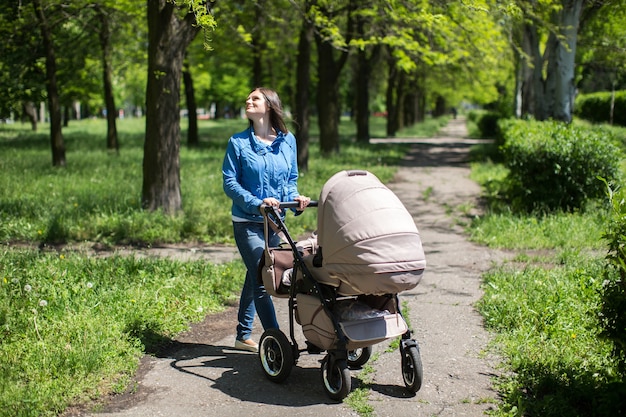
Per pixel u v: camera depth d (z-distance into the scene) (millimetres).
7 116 21938
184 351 5633
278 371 4965
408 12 12055
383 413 4422
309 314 4664
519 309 6293
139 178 16141
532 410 4344
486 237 10344
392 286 4281
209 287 7184
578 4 17984
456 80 33906
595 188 11461
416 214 13195
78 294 6379
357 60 35812
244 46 24281
